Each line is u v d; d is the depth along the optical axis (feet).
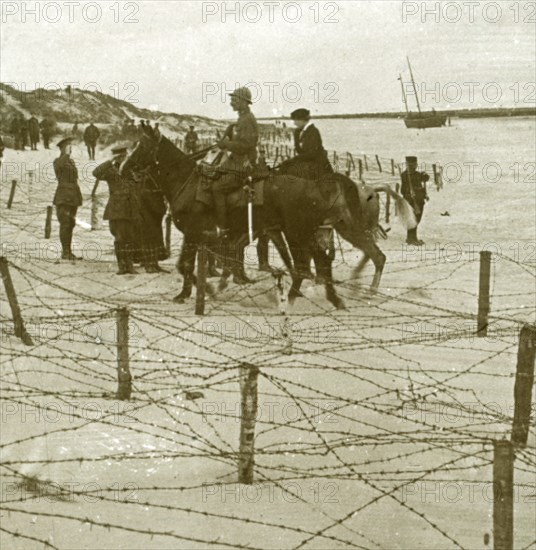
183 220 49.39
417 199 78.84
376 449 28.91
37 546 22.41
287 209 48.80
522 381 28.60
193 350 38.24
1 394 31.94
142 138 49.90
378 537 23.93
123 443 28.60
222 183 48.85
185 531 23.40
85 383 32.30
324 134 378.94
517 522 24.88
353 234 50.96
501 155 212.02
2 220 79.05
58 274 51.98
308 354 37.68
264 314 44.27
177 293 50.01
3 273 37.58
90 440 28.68
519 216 101.91
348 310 47.44
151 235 55.42
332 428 30.17
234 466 27.30
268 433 29.55
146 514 24.25
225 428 29.96
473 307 50.16
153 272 55.67
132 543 22.72
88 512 24.26
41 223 78.74
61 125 184.75
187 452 27.53
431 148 249.34
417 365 37.60
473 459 28.53
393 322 45.16
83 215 83.66
